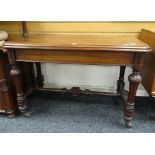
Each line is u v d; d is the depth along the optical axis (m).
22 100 1.40
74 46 1.09
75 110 1.56
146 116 1.45
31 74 1.73
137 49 1.04
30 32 1.67
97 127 1.35
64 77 1.84
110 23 1.55
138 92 1.74
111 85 1.79
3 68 1.32
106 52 1.10
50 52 1.16
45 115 1.50
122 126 1.35
